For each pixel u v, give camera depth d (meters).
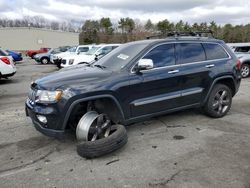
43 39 54.09
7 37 52.12
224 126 4.92
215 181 3.03
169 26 77.12
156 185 2.98
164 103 4.48
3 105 6.83
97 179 3.13
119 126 3.94
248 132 4.60
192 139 4.30
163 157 3.66
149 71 4.25
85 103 3.90
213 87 5.19
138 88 4.12
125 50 4.64
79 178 3.16
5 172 3.34
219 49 5.36
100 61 4.84
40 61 23.72
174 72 4.52
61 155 3.79
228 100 5.50
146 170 3.31
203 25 73.62
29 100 4.01
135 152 3.84
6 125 5.13
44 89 3.61
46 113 3.56
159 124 5.04
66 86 3.59
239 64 5.62
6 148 4.05
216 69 5.11
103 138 3.64
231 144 4.07
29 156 3.77
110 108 4.01
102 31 83.31
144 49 4.33
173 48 4.65
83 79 3.76
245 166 3.36
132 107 4.12
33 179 3.16
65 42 58.25
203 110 5.45
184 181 3.04
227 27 77.56
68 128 4.04
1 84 10.69
